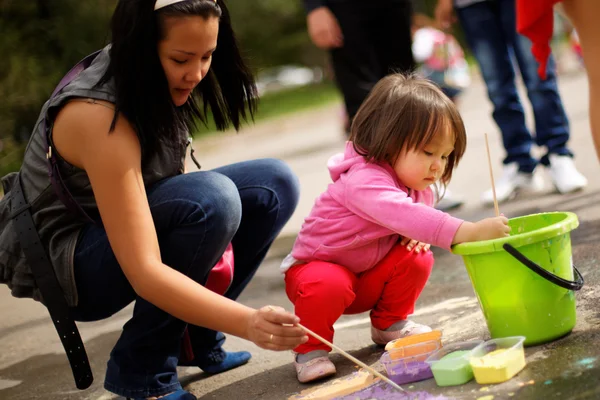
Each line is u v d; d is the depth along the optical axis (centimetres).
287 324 212
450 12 501
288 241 503
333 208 269
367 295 277
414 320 305
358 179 262
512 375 221
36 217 250
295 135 1318
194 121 272
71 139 232
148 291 222
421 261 273
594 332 240
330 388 249
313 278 261
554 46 1266
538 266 229
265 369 285
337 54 458
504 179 483
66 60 1303
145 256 224
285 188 293
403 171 262
